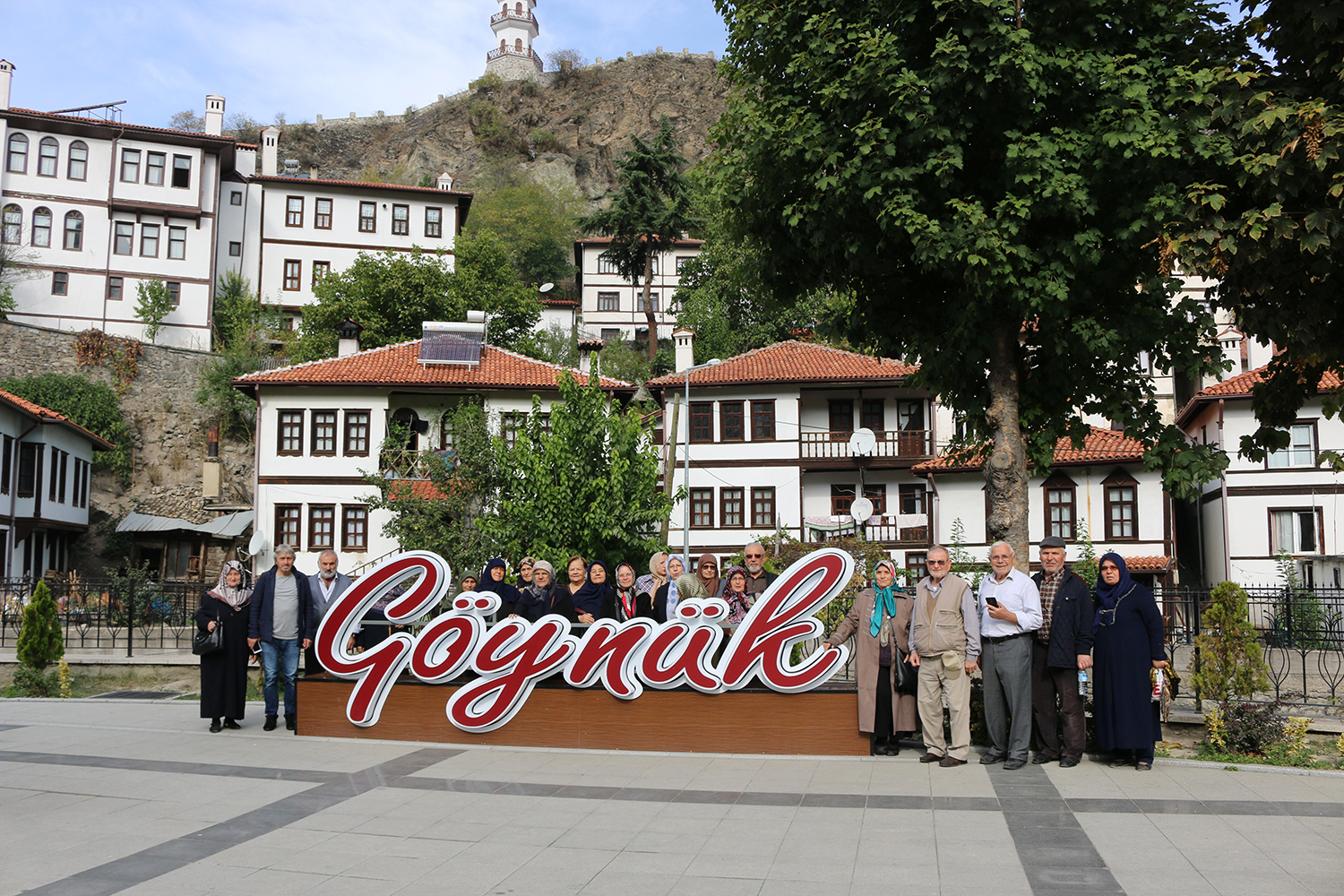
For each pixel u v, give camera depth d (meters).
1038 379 10.72
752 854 5.91
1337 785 7.77
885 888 5.23
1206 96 8.76
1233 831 6.31
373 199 59.53
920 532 36.38
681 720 9.52
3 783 7.96
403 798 7.43
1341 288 9.15
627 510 22.44
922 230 9.18
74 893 5.20
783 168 10.12
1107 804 7.14
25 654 15.73
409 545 24.55
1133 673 8.36
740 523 37.25
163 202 51.97
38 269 49.12
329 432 33.53
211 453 45.47
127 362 45.88
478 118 121.25
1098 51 9.23
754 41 10.77
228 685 10.66
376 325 44.94
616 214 54.97
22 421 34.97
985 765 8.70
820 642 10.39
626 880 5.42
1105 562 8.59
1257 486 32.41
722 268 53.25
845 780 8.09
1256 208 8.85
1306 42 8.93
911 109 9.16
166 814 6.92
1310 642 13.04
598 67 130.00
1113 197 9.41
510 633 9.89
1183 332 9.96
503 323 49.19
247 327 51.44
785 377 36.97
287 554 10.84
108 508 43.12
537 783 8.00
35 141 49.97
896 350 11.36
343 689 10.30
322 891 5.26
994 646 8.64
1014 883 5.27
